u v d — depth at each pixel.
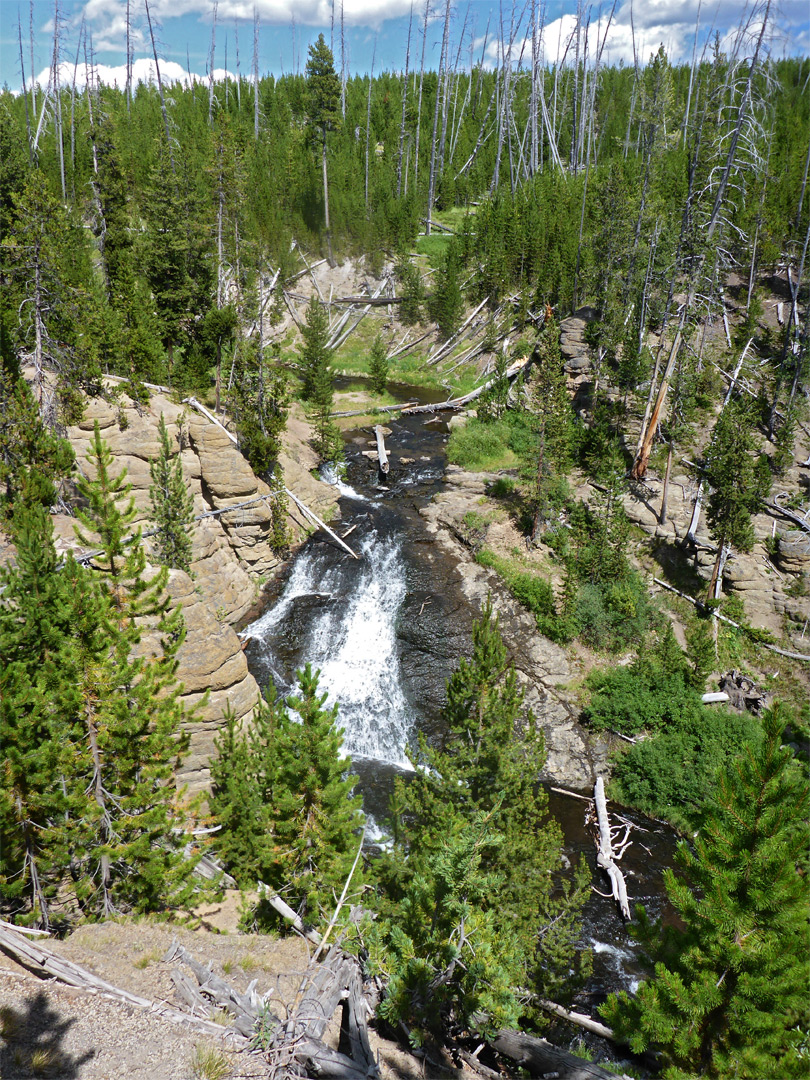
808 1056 10.67
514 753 21.41
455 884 13.49
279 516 41.62
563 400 41.28
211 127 90.12
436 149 111.38
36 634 16.33
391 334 81.25
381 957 13.82
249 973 14.51
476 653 21.86
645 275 50.94
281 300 81.94
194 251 51.06
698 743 32.19
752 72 38.84
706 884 11.45
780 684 36.00
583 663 36.62
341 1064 11.58
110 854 15.34
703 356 52.44
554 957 18.97
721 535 37.69
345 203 87.31
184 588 22.80
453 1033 15.80
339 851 18.12
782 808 10.88
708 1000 10.95
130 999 12.62
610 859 27.48
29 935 14.34
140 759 16.59
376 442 56.38
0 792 14.41
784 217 60.03
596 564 39.53
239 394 42.97
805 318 51.59
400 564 42.06
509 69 100.00
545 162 107.00
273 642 37.62
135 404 37.00
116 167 53.50
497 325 76.81
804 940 10.62
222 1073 11.14
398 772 32.34
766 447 46.62
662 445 48.34
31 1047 11.08
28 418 30.80
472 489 47.88
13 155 55.25
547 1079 14.30
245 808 19.25
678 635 37.78
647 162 50.22
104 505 17.81
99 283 47.19
